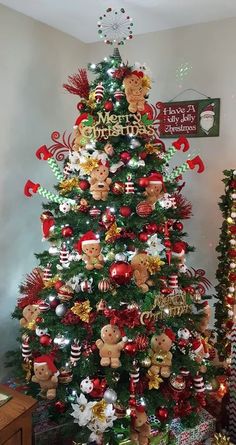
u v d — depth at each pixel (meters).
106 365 1.53
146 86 1.65
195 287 1.86
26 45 2.08
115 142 1.64
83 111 1.74
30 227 2.21
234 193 1.86
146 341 1.53
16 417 1.34
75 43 2.43
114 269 1.48
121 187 1.57
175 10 2.02
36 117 2.18
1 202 2.01
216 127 2.21
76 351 1.55
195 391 1.70
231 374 1.89
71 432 1.68
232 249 1.89
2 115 1.98
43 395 1.64
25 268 2.19
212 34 2.18
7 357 1.95
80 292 1.62
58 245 1.73
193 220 2.33
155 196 1.63
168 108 2.32
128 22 2.15
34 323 1.74
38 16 2.09
